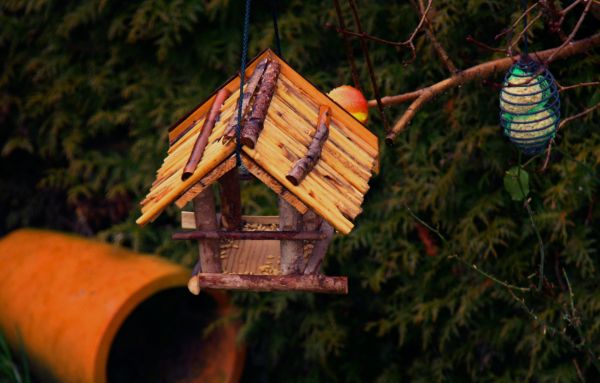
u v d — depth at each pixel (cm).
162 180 448
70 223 918
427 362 736
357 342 779
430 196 688
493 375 704
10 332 789
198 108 490
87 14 817
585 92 639
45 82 885
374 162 471
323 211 394
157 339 834
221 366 781
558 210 640
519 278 664
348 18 725
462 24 677
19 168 941
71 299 743
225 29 778
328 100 480
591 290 649
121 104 852
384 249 725
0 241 900
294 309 779
